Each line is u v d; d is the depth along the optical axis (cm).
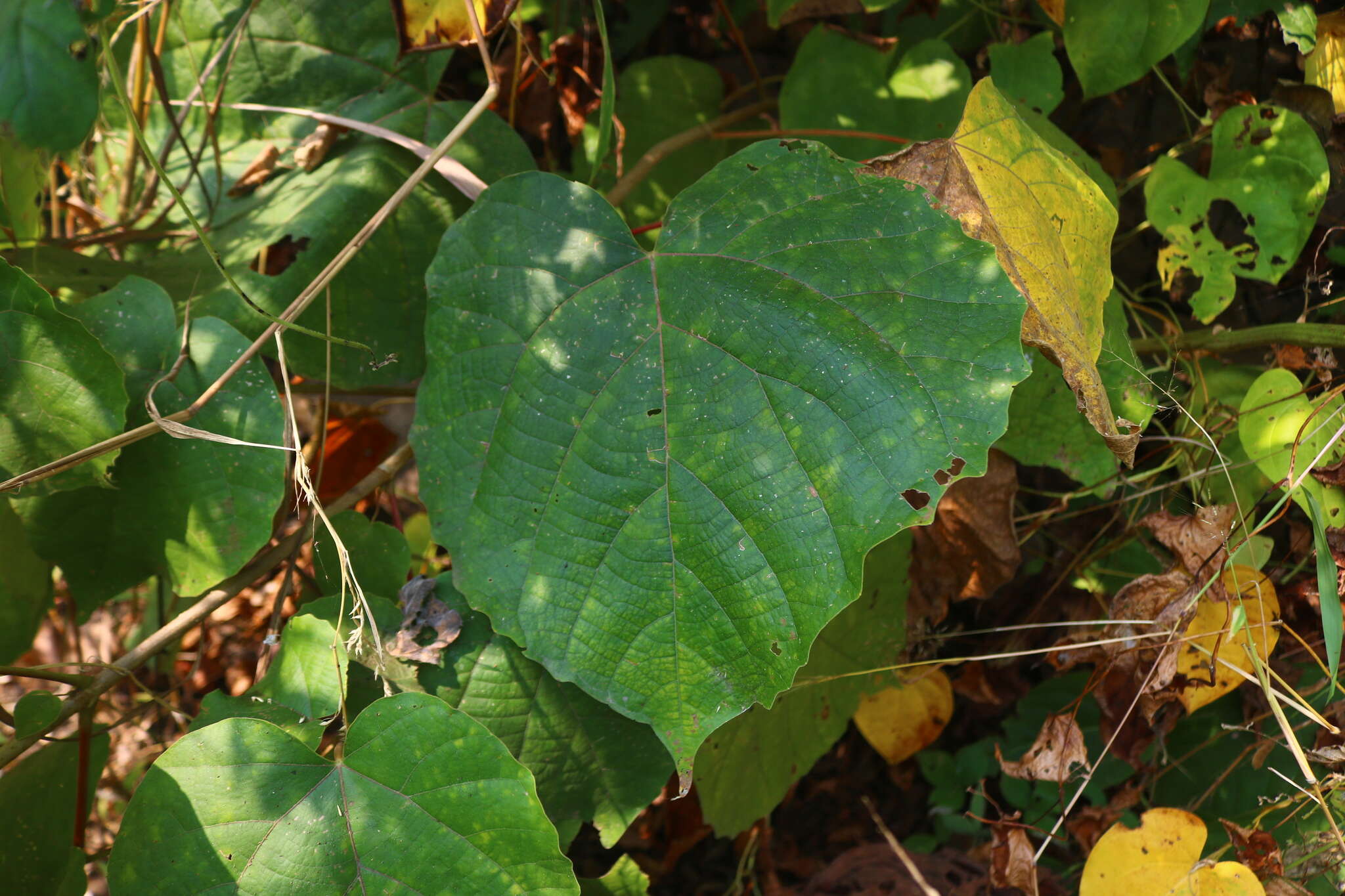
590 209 74
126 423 75
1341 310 90
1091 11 83
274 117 85
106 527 76
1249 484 84
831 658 86
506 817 69
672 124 93
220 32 85
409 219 82
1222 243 83
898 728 91
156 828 69
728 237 73
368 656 75
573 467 72
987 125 75
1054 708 94
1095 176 83
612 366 73
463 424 74
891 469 70
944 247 72
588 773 77
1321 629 85
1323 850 80
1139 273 95
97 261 82
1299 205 82
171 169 86
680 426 72
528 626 72
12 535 80
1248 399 80
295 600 92
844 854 92
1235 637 81
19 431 73
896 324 71
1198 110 90
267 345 79
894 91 86
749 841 92
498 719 76
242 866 69
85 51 67
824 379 71
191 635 97
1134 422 80
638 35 99
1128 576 90
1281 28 87
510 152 84
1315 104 84
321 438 80
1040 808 93
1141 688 80
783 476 71
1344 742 81
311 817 70
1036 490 94
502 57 95
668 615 71
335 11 84
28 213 81
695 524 71
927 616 89
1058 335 74
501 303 74
